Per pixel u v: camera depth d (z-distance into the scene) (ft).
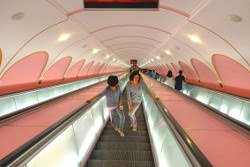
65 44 26.73
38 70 29.89
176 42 28.68
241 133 11.12
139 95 17.87
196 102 19.44
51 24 18.74
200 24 18.52
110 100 17.20
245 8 13.12
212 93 31.37
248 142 10.12
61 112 14.99
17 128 11.28
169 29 23.81
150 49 47.98
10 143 9.47
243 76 24.17
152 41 35.17
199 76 40.01
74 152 11.86
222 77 29.35
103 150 15.53
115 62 89.51
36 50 23.35
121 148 16.78
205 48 24.38
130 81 17.47
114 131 20.97
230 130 11.68
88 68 57.36
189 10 16.55
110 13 19.07
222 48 21.22
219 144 9.78
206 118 14.28
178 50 33.27
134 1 13.46
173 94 25.94
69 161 11.02
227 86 29.76
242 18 14.33
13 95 23.75
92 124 17.10
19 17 15.26
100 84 36.78
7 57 20.89
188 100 21.40
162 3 16.22
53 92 35.35
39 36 20.26
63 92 39.86
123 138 18.74
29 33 18.71
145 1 13.43
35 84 32.71
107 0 13.64
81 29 23.08
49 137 8.87
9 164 6.52
